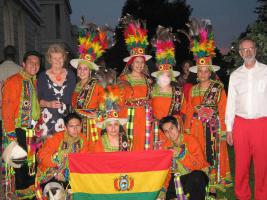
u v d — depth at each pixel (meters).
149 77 5.65
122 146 4.69
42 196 4.64
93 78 5.21
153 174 4.24
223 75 12.59
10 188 5.03
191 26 5.57
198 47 5.45
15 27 18.67
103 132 4.86
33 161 5.04
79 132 4.77
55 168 4.70
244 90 4.88
